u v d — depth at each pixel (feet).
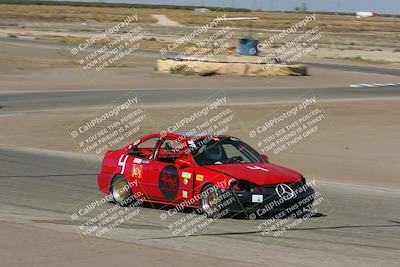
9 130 125.39
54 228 48.96
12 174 79.87
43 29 572.10
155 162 59.67
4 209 57.82
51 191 68.80
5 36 434.71
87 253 40.32
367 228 52.39
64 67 263.49
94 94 183.52
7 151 101.96
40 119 138.21
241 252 42.32
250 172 55.57
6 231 46.62
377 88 214.69
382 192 73.77
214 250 42.75
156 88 200.85
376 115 145.69
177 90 195.52
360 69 297.94
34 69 252.42
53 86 204.64
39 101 168.14
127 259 38.83
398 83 236.22
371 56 406.82
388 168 93.04
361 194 71.77
